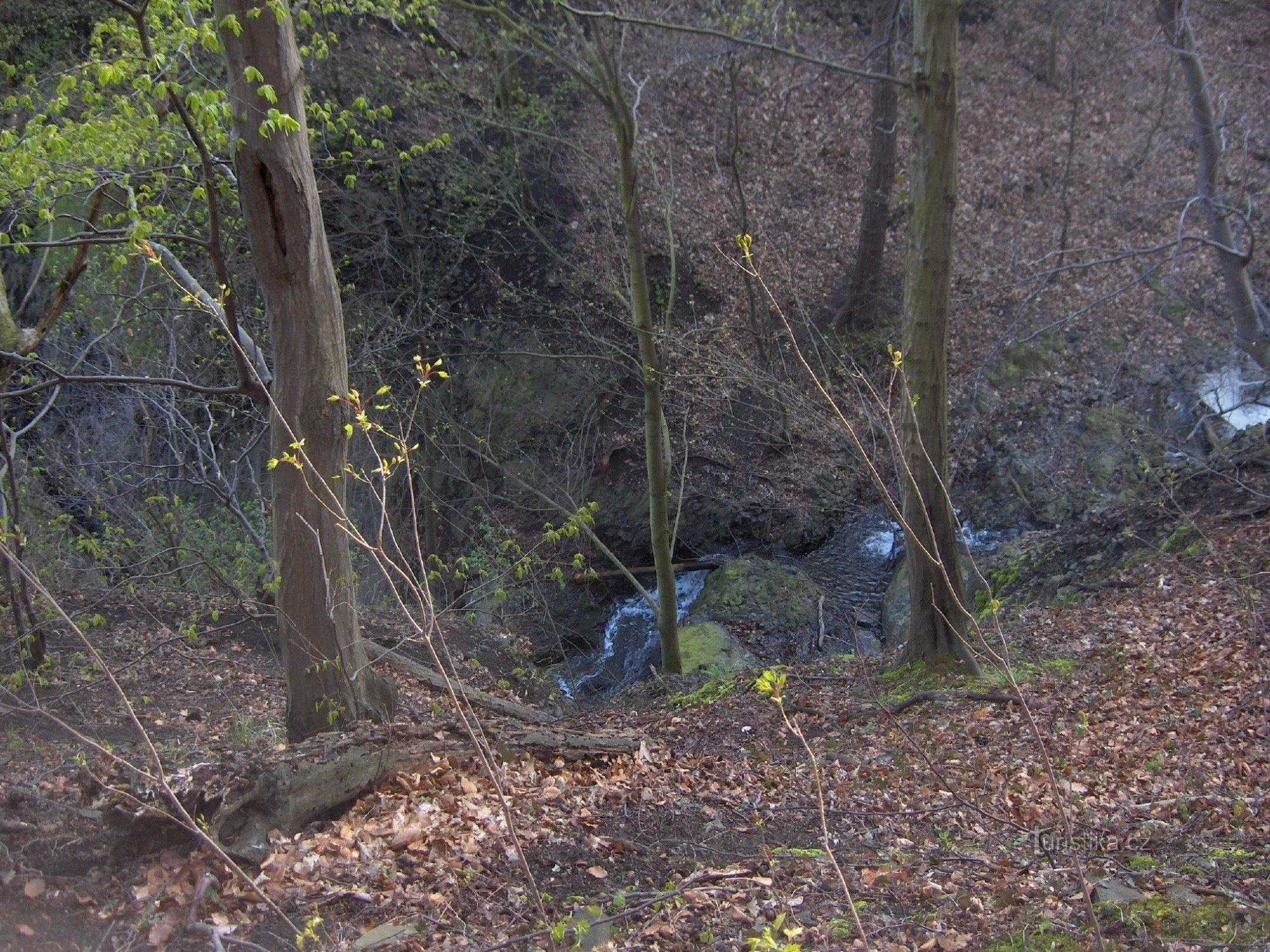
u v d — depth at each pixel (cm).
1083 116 2292
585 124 1998
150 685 876
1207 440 1670
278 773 449
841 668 1020
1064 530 1263
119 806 383
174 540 1107
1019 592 1152
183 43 572
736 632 1459
